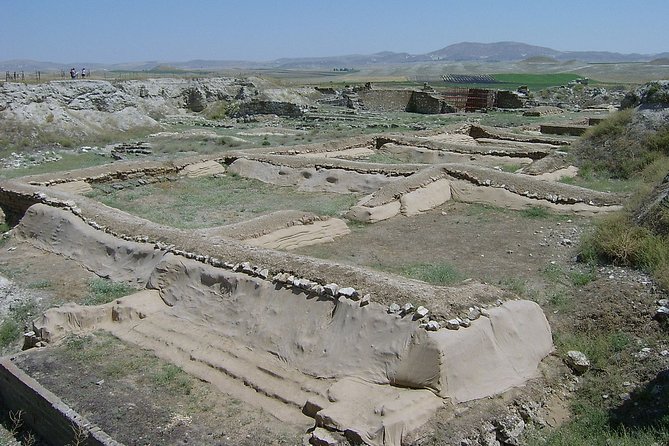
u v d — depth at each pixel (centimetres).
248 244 1166
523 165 2186
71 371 879
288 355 868
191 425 744
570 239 1360
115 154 2600
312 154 2467
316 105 4750
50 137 2894
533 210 1623
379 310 834
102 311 1052
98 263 1310
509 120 3831
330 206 1781
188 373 873
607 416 753
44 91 3234
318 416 714
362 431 673
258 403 793
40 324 1006
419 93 4741
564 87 5647
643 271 1060
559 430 739
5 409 902
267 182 2120
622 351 864
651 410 740
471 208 1703
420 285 880
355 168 2023
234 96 4544
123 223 1379
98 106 3512
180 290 1082
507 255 1288
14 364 899
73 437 745
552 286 1091
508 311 860
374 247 1391
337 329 855
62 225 1476
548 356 874
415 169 1925
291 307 924
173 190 2017
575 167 2038
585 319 958
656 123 2006
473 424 703
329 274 938
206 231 1323
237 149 2617
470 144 2672
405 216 1644
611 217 1326
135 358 921
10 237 1570
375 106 4897
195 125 3762
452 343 759
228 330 960
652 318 908
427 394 726
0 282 1241
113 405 784
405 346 773
